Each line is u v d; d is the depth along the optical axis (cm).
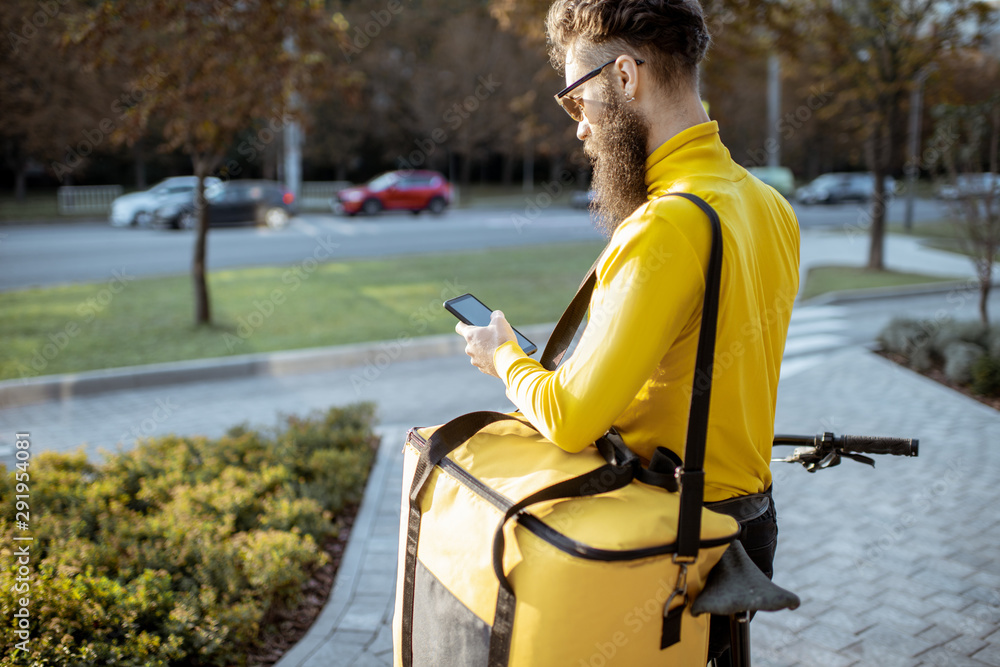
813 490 461
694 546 111
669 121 126
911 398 661
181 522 341
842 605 332
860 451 169
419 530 132
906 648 300
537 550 111
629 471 121
